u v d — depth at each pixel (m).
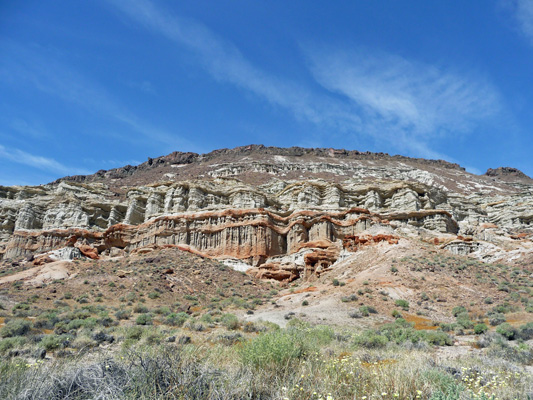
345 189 108.56
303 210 97.06
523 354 19.48
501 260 67.00
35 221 105.00
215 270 73.75
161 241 93.81
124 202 113.88
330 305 45.59
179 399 7.84
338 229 90.75
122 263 76.81
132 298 54.00
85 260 79.12
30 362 15.53
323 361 12.26
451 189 172.50
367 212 93.50
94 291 57.28
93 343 22.94
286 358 11.71
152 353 10.06
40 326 33.91
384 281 51.91
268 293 64.94
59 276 65.75
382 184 113.12
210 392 8.19
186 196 106.56
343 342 23.72
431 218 92.88
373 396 9.03
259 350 11.73
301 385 9.68
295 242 90.50
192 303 55.56
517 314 37.06
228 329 32.84
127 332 26.70
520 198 116.44
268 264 80.25
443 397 8.75
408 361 14.43
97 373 8.84
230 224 94.25
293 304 50.72
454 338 29.23
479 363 16.28
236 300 55.81
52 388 8.24
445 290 48.16
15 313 41.91
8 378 8.73
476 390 10.65
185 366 9.20
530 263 61.31
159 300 55.38
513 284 49.25
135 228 100.94
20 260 82.25
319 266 71.12
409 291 48.44
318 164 195.12
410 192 101.75
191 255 81.25
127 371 8.77
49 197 112.25
